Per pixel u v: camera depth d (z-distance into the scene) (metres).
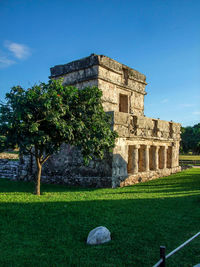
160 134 22.91
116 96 20.64
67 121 12.77
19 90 11.92
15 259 5.89
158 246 6.75
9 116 11.43
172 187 16.59
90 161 17.58
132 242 6.95
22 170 21.38
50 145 12.70
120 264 5.73
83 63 19.61
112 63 20.12
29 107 11.80
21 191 14.73
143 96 24.27
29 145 11.28
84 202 10.80
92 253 6.27
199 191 14.91
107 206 10.29
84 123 13.48
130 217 9.03
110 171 16.59
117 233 7.57
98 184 16.77
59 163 19.42
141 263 5.83
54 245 6.68
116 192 14.30
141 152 21.06
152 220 8.80
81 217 8.80
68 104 13.23
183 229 8.05
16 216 8.65
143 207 10.50
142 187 16.66
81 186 17.38
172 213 9.79
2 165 25.20
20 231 7.51
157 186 17.11
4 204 10.00
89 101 13.45
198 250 6.61
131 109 22.31
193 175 23.12
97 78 18.81
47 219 8.48
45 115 11.96
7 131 11.94
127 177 17.80
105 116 14.83
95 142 13.05
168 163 25.58
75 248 6.57
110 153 16.73
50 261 5.84
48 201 10.77
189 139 67.94
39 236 7.22
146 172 20.36
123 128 17.70
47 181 19.48
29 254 6.16
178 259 6.07
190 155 66.06
